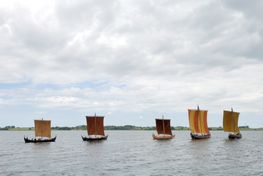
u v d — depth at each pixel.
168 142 137.25
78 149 102.88
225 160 67.81
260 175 48.97
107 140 166.00
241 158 71.31
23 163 66.19
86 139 140.88
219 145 112.94
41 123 124.50
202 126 136.38
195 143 124.06
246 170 53.59
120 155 81.56
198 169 55.06
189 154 81.94
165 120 133.88
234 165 59.62
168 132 134.50
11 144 135.62
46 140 139.00
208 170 53.88
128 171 53.62
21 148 109.62
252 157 73.19
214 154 80.94
